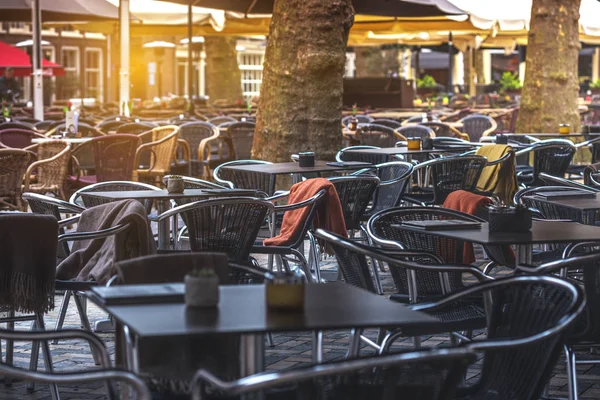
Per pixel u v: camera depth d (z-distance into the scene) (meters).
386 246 6.32
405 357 3.45
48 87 39.34
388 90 28.41
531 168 14.34
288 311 3.84
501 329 4.71
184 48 48.62
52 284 6.15
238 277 5.20
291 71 12.33
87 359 7.19
